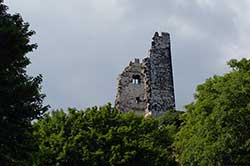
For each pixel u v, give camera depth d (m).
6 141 27.45
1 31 27.69
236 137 44.59
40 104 29.36
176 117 83.81
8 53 27.80
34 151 30.27
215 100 47.84
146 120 59.81
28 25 30.33
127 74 117.38
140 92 115.94
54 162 50.72
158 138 59.66
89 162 50.84
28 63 29.16
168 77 116.62
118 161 51.41
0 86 27.30
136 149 53.09
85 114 55.88
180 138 53.53
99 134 53.41
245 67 49.53
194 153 47.31
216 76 51.25
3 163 28.66
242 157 44.59
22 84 28.19
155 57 118.38
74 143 51.66
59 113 55.41
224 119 45.16
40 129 53.06
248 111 45.03
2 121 27.28
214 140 46.09
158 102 112.31
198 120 49.75
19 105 27.95
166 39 121.50
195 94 52.28
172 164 55.53
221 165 45.03
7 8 29.92
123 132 54.31
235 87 46.69
